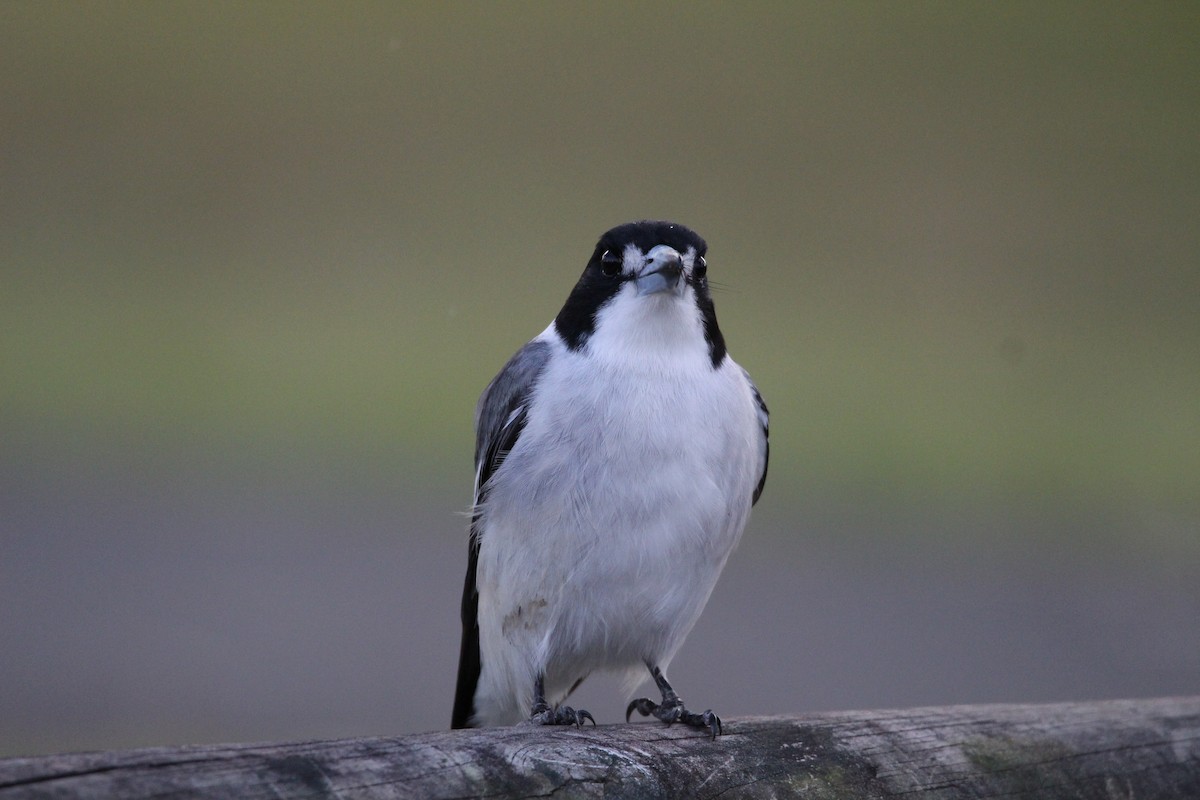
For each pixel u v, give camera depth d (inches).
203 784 131.0
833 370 647.1
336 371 620.4
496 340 648.4
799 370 649.6
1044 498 559.8
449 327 645.9
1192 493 571.5
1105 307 681.0
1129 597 467.8
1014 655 425.1
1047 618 452.4
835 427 610.9
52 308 638.5
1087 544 516.4
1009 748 183.5
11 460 523.2
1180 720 196.9
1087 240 703.7
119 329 633.6
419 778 143.1
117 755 131.0
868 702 391.2
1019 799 178.9
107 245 671.1
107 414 573.6
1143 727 193.6
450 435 583.5
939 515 538.9
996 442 608.4
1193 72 764.6
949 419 626.5
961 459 594.2
